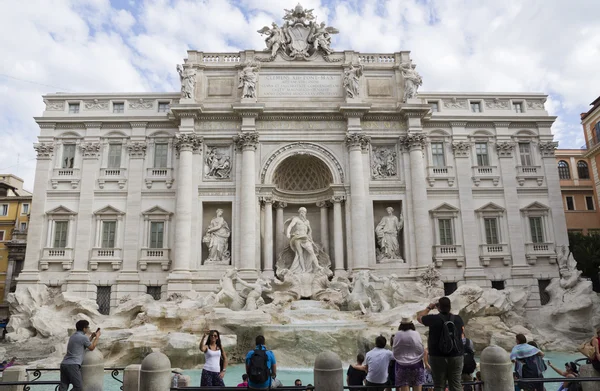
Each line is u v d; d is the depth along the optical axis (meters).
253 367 10.88
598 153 51.78
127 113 41.69
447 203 40.59
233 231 38.28
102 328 29.75
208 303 30.48
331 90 41.69
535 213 41.16
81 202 39.38
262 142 40.19
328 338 26.05
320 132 40.53
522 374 12.68
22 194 67.44
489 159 42.12
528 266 39.78
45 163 40.22
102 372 12.41
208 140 40.25
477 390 12.02
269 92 41.38
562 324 34.91
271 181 39.44
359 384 13.17
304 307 31.94
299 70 41.97
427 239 38.34
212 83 41.53
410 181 39.97
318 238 41.78
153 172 40.28
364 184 39.56
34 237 38.69
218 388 10.82
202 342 13.27
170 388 11.07
